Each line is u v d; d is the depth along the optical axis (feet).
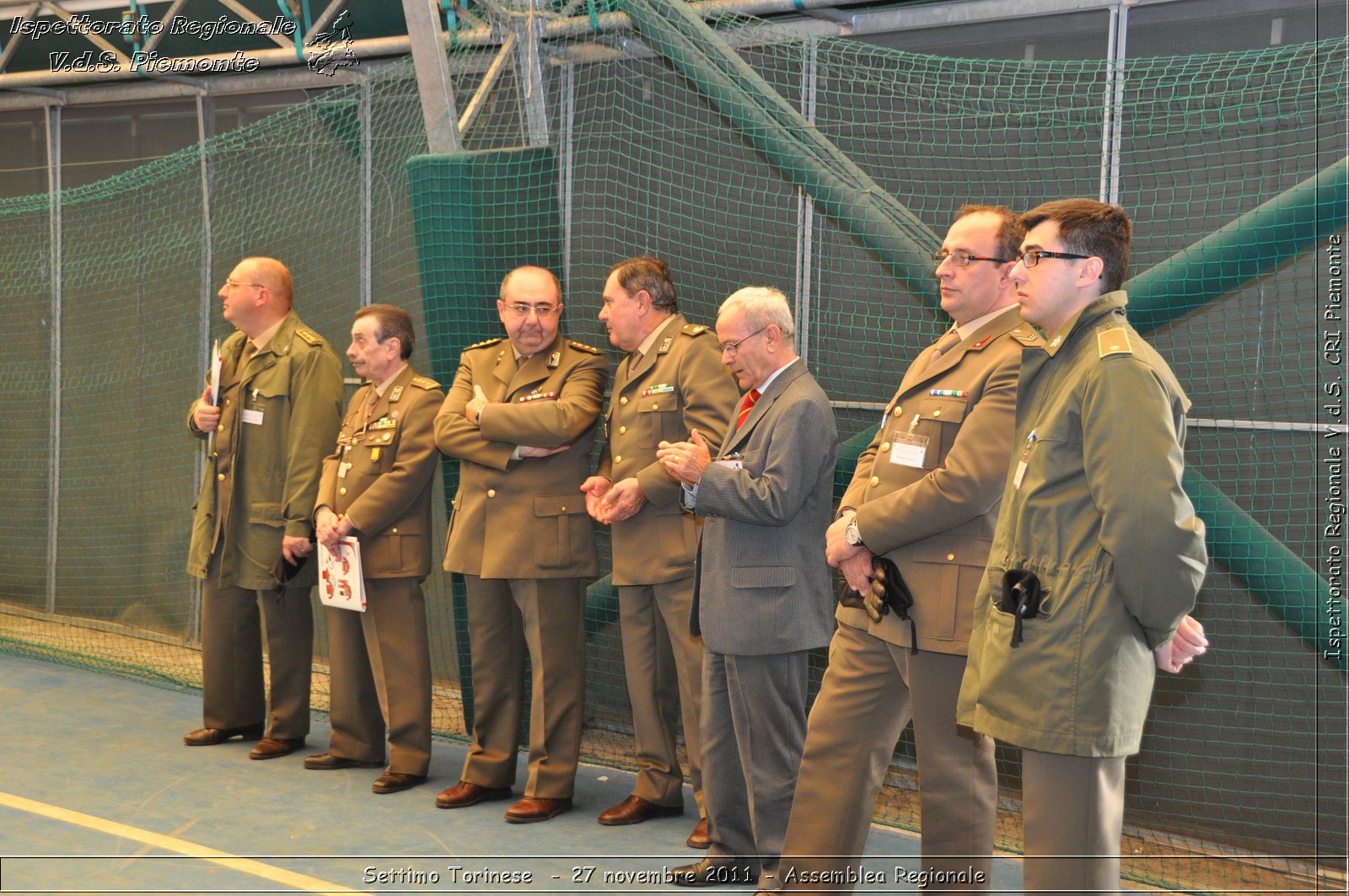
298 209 18.29
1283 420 11.44
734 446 9.89
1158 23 11.84
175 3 17.19
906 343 13.30
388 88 17.11
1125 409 6.60
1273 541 11.15
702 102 14.10
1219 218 11.55
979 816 8.48
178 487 19.98
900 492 8.41
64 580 21.47
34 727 15.26
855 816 8.80
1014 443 7.43
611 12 14.10
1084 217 7.12
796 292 13.82
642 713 12.19
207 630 14.75
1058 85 12.26
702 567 10.09
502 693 12.75
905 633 8.45
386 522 12.98
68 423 21.24
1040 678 6.83
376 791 12.91
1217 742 11.98
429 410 13.17
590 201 15.08
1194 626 7.22
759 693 9.77
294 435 13.91
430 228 14.52
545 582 12.16
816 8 13.44
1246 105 11.34
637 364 11.68
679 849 11.39
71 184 20.81
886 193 12.59
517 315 12.25
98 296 20.68
